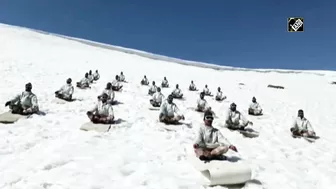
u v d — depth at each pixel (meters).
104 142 7.11
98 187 4.61
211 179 4.96
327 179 6.09
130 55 47.28
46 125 8.37
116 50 55.09
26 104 9.38
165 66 38.38
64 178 4.81
